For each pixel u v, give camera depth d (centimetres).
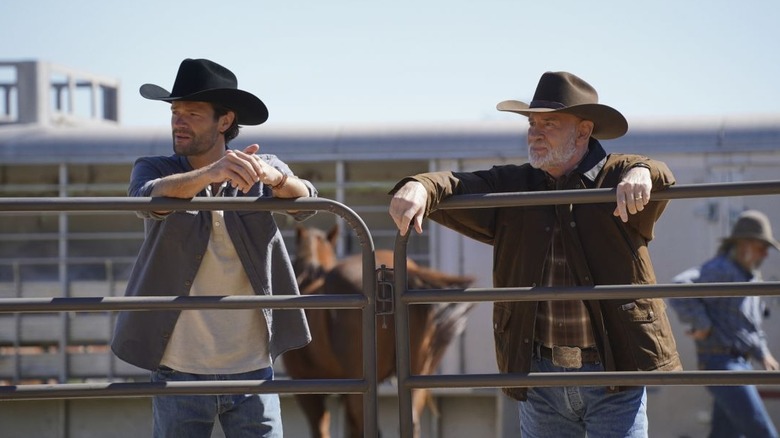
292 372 1509
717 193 649
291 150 1803
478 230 728
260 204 677
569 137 709
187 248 715
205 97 727
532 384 672
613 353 680
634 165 669
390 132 1806
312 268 1535
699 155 1738
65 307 670
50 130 1862
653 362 675
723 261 1510
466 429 1683
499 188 726
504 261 712
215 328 728
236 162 658
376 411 690
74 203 664
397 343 689
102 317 1755
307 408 1571
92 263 1817
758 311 1501
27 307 667
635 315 675
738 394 1485
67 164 1831
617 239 683
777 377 646
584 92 721
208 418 730
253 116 758
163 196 671
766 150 1719
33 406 1728
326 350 1471
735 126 1745
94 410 1733
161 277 720
